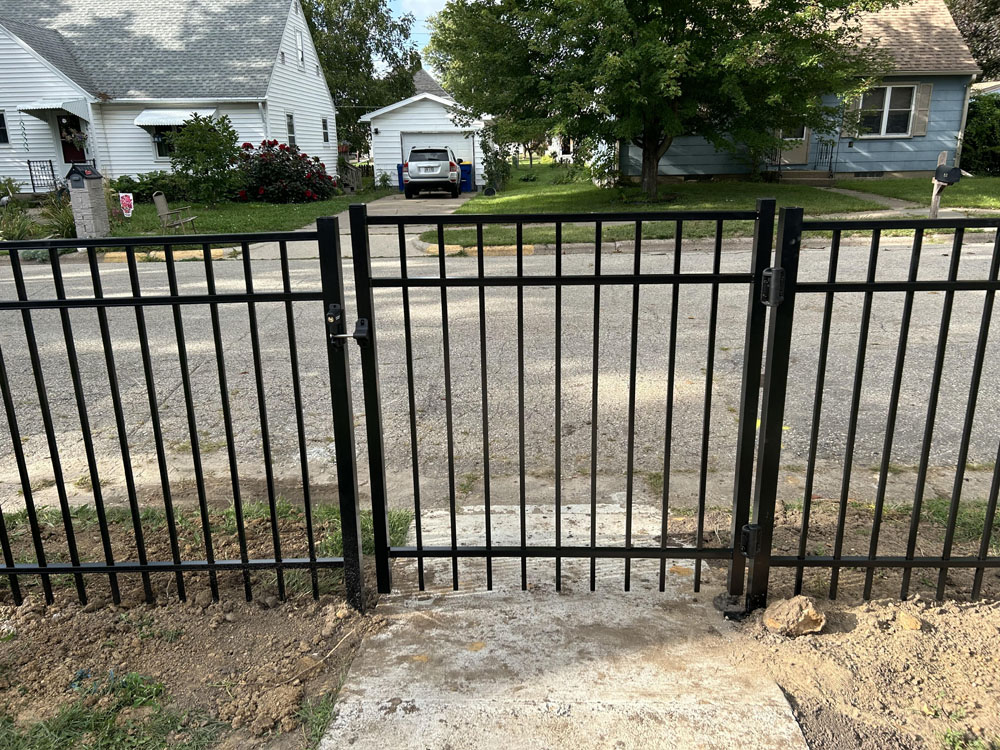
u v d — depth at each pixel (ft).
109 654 7.94
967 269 30.30
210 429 15.07
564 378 17.57
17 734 6.82
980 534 9.98
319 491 12.02
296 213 58.13
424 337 21.80
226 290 30.27
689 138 68.90
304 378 18.16
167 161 77.10
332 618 8.48
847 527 10.25
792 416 14.90
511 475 12.48
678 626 8.19
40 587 9.18
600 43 48.16
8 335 23.52
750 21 49.52
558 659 7.67
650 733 6.65
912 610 8.29
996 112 75.05
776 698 6.99
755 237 7.49
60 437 14.75
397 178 96.02
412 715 6.95
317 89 98.27
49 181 76.54
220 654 7.93
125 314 26.30
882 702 6.93
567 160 117.50
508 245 38.42
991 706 6.83
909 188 57.93
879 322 22.13
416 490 8.60
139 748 6.66
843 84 53.06
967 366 17.67
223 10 85.30
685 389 16.69
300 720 6.97
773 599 8.70
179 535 10.38
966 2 96.37
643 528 10.33
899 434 13.91
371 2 126.21
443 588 9.07
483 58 52.60
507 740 6.64
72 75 74.54
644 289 27.96
